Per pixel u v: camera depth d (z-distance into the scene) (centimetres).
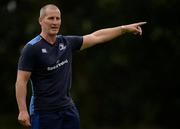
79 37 2027
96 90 5272
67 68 1964
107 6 5003
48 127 1936
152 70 5231
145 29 5134
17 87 1914
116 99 5272
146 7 5100
